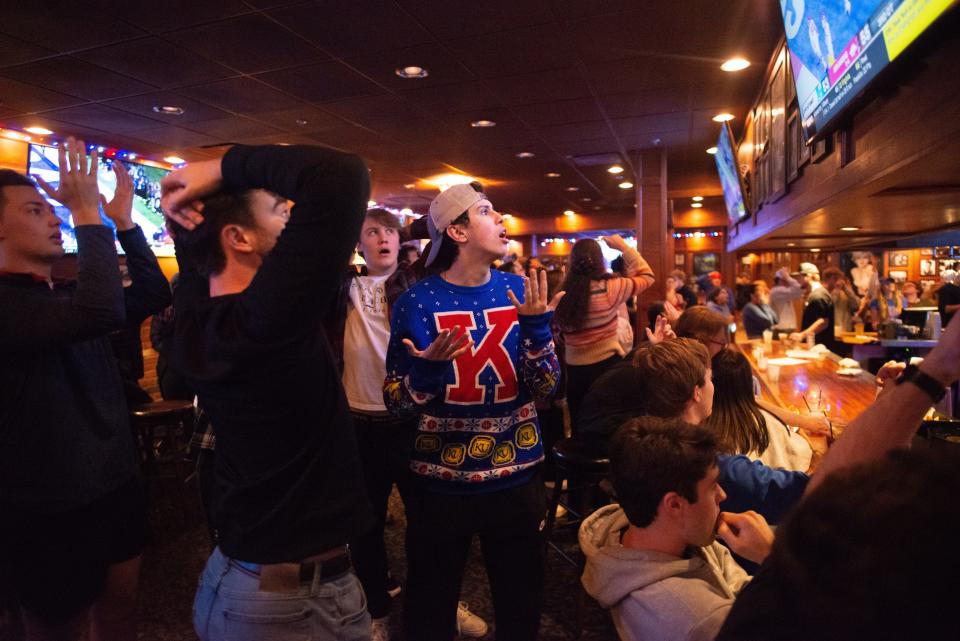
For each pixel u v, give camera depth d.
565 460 2.42
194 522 3.46
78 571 1.53
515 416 1.71
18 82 4.62
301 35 3.88
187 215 1.03
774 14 3.67
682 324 2.43
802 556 0.48
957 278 7.74
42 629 1.52
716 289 7.92
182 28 3.74
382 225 2.39
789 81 3.67
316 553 1.01
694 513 1.12
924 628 0.43
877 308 8.34
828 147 2.64
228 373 0.94
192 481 4.12
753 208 5.64
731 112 5.88
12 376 1.42
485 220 1.68
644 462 1.13
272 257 0.92
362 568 2.24
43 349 1.37
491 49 4.20
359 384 2.29
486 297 1.73
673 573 1.10
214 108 5.37
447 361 1.49
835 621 0.46
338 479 1.05
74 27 3.69
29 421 1.44
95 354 1.61
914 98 1.74
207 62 4.30
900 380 0.89
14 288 1.38
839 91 2.23
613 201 12.44
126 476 1.63
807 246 5.81
